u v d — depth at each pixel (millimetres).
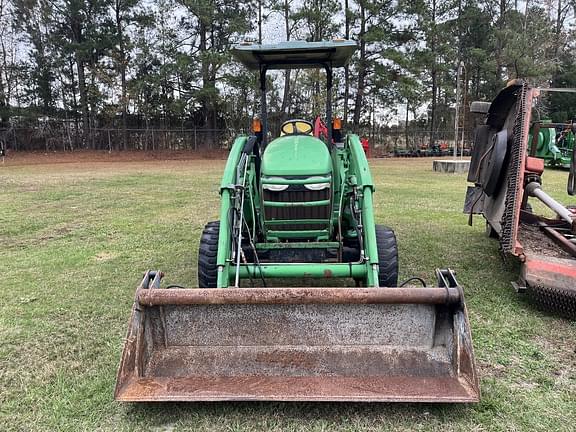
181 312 2938
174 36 32625
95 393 2961
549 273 3857
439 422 2641
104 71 32906
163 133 34125
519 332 3746
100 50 33094
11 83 34375
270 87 30109
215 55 29656
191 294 2824
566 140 17141
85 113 34062
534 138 5723
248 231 3840
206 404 2799
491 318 4012
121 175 17156
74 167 22625
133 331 2785
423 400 2559
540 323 3902
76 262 5797
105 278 5184
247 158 4012
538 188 4938
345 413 2715
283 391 2645
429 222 7836
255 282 4785
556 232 4969
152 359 2900
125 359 2703
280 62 4832
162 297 2824
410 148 37156
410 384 2701
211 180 15055
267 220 3926
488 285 4812
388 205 9539
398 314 2891
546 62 35031
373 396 2586
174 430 2596
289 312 2922
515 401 2836
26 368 3281
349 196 4129
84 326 3945
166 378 2799
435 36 32656
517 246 4066
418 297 2781
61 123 33156
